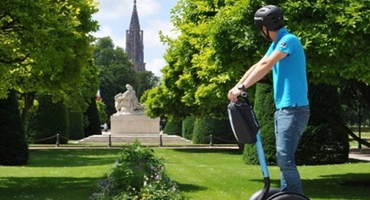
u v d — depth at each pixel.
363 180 15.45
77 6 17.11
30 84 16.86
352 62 10.89
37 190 14.00
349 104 27.84
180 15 19.17
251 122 4.68
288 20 11.06
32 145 37.00
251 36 11.30
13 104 23.28
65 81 16.02
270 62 4.69
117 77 99.38
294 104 4.73
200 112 33.09
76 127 48.12
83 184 15.22
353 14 10.54
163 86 34.16
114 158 26.36
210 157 27.23
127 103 45.59
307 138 22.30
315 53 11.05
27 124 37.31
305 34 10.78
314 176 17.62
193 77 19.80
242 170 19.61
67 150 33.12
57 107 37.94
